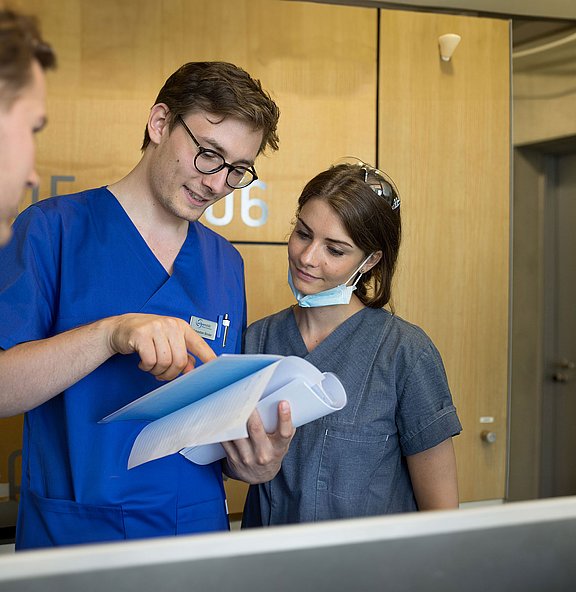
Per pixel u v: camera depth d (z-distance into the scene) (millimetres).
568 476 2490
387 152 2291
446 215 2348
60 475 1158
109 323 1013
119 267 1208
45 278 1155
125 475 1148
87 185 2039
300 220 1349
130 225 1231
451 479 1336
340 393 1071
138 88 2064
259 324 1472
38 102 605
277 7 2174
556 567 527
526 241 2441
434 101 2322
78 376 1014
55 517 1140
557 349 2477
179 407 1013
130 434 1157
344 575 485
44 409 1178
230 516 2164
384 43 2266
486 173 2379
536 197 2439
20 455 2018
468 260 2371
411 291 2322
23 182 622
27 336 1075
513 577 519
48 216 1178
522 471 2441
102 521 1141
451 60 2330
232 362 860
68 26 2006
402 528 494
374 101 2271
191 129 1133
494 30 2357
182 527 1208
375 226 1314
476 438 2387
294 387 1020
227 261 1410
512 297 2428
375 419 1311
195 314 1276
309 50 2207
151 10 2068
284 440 1077
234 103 1111
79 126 2025
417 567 499
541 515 522
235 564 463
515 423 2430
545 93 2402
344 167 1373
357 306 1413
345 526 487
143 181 1242
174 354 976
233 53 2145
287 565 473
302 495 1293
